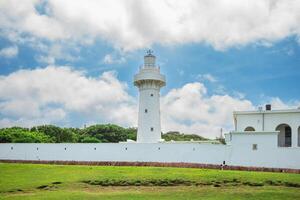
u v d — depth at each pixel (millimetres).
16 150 75688
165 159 68000
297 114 68312
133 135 128625
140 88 79938
